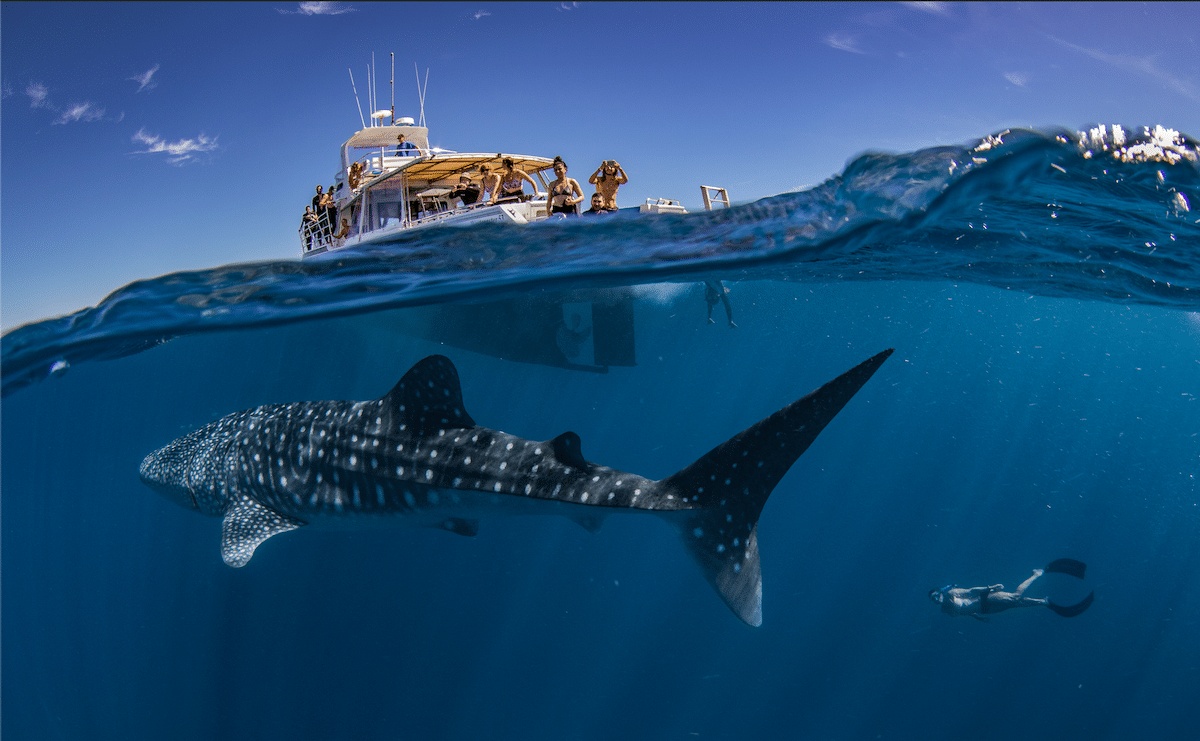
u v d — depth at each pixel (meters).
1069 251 9.14
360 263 8.28
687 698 15.55
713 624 19.38
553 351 16.38
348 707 13.69
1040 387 44.56
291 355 18.98
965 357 40.97
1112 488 39.16
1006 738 12.77
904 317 26.67
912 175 5.96
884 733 13.27
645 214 7.43
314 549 19.88
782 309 23.91
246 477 7.88
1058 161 5.33
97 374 18.55
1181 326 24.39
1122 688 14.63
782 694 15.36
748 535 4.88
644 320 19.27
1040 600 12.84
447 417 6.66
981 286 15.11
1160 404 44.78
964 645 16.91
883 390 45.88
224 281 8.15
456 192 9.98
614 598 29.33
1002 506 39.81
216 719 13.03
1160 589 22.34
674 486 5.18
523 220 7.93
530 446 6.03
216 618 17.44
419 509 6.64
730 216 7.52
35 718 13.60
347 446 7.10
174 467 9.05
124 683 15.09
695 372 40.22
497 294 11.45
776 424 4.99
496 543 31.62
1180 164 5.43
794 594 23.84
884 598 22.23
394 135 12.32
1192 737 12.68
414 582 19.86
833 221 7.40
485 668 16.81
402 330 13.86
